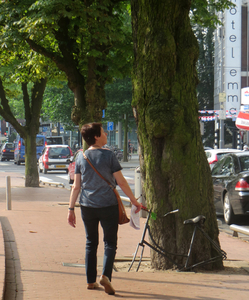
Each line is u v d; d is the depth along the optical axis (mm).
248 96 33375
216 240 9211
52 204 20859
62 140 81000
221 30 84188
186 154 8906
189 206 8945
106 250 7066
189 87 9008
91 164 7070
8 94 32000
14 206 19984
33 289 7242
